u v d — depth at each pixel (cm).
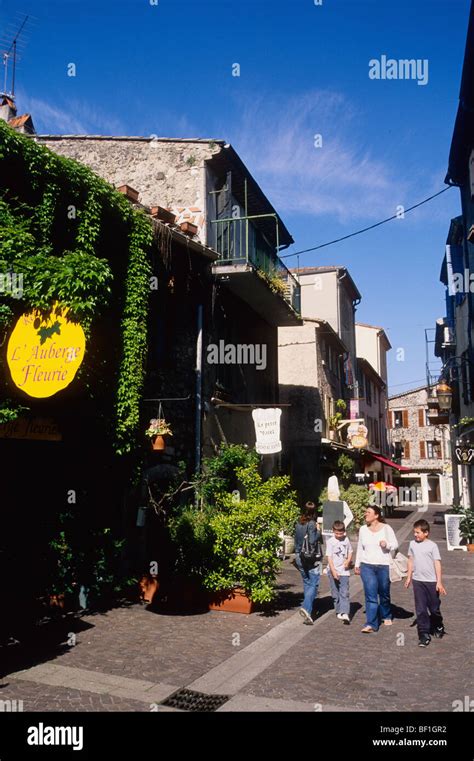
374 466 3173
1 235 793
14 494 868
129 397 999
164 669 644
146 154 1541
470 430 1934
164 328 1255
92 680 605
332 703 553
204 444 1359
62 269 759
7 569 841
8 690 574
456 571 1376
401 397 5791
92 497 970
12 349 751
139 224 1062
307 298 3241
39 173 884
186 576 963
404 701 558
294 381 2512
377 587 848
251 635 797
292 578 1288
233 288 1553
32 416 860
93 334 967
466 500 2498
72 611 903
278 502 1000
